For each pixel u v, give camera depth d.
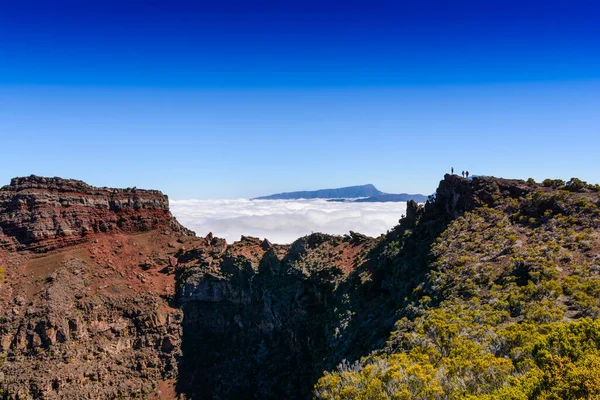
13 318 81.50
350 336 61.41
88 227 111.62
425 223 71.94
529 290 40.72
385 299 64.06
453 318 40.50
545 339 30.08
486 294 44.53
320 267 86.50
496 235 55.12
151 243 119.31
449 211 70.25
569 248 46.69
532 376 26.61
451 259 54.56
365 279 72.38
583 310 35.91
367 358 43.56
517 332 32.94
